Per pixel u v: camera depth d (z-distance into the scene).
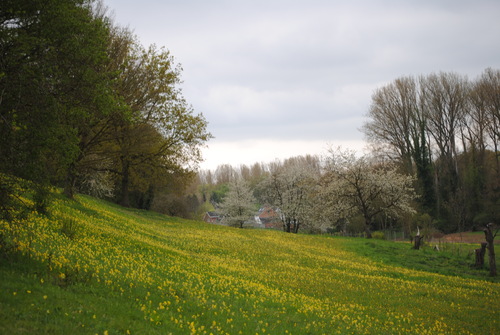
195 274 18.38
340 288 21.39
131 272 15.47
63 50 13.82
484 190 65.31
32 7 12.66
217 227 48.25
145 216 45.12
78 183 47.75
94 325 9.34
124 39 37.12
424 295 21.47
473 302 20.28
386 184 51.06
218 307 13.75
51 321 8.91
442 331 15.26
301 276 23.67
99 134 34.66
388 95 71.31
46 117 13.02
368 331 14.21
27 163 12.56
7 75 12.16
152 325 10.41
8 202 12.51
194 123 43.44
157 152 42.62
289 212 70.25
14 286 10.33
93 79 15.20
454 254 36.22
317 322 14.30
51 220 20.05
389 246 40.38
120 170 47.25
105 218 29.06
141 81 38.22
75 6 14.84
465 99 68.00
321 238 46.59
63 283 11.79
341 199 54.00
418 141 69.81
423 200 68.00
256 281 20.28
